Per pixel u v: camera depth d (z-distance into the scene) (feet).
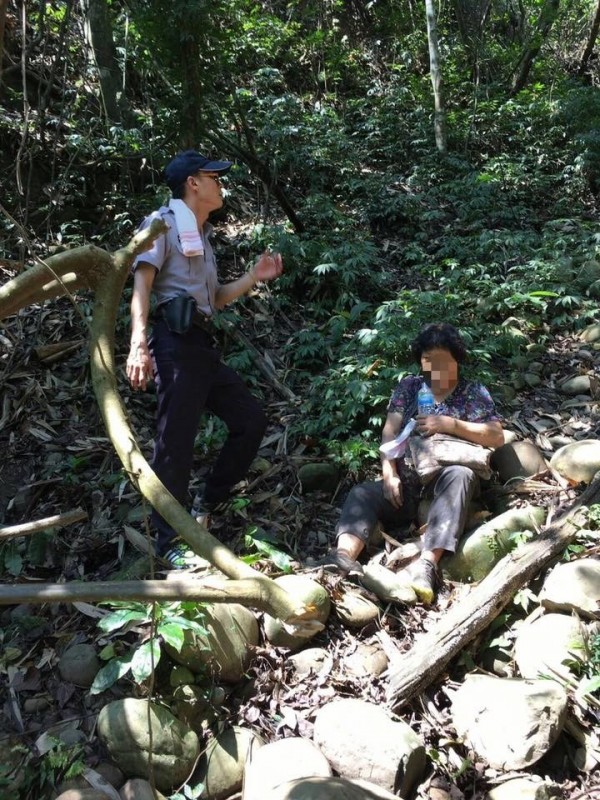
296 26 33.86
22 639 9.07
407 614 9.40
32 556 10.38
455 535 9.73
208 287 9.77
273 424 13.65
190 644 8.23
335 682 8.46
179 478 9.48
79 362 14.14
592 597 8.73
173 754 7.57
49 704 8.27
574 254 20.11
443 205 24.66
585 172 27.12
